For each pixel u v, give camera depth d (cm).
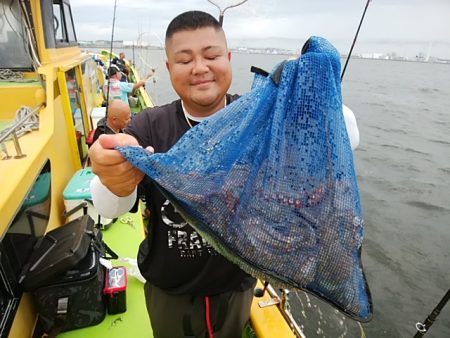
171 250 125
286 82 90
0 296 155
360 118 2095
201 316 137
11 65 276
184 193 89
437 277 716
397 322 589
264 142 91
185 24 108
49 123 246
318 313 540
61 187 277
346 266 88
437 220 948
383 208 1004
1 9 259
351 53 117
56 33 343
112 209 109
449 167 1341
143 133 120
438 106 2675
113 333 195
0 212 139
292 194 87
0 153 194
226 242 92
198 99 112
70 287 183
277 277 91
